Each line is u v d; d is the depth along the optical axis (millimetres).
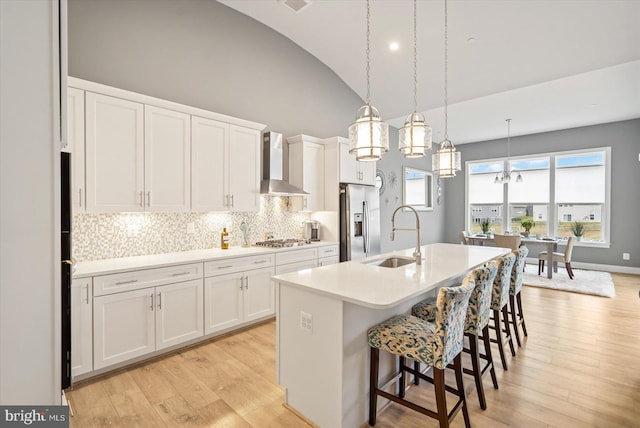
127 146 2676
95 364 2330
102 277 2359
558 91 4777
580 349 2861
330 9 3629
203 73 3533
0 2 938
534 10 3109
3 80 944
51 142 1031
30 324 1006
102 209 2535
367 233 4680
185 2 3389
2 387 963
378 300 1571
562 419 1907
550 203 7105
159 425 1871
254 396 2160
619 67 3994
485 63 4000
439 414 1606
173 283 2754
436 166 2553
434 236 8469
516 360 2660
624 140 6215
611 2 2873
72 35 2658
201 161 3188
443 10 3303
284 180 4363
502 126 6719
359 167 4727
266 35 4184
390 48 4102
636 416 1929
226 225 3746
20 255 982
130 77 2988
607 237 6391
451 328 1625
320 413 1832
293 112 4523
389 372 2104
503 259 2469
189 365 2576
